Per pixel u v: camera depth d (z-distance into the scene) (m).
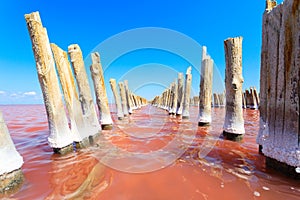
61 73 4.91
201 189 2.81
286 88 2.85
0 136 2.70
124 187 2.89
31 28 3.97
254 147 4.97
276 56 3.02
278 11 2.96
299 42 2.59
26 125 9.39
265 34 3.91
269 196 2.60
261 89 4.26
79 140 5.00
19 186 2.87
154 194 2.68
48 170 3.56
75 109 5.18
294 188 2.77
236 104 5.57
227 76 5.71
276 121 3.09
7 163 2.71
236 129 5.56
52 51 4.77
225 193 2.69
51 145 4.39
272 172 3.22
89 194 2.71
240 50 5.39
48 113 4.34
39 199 2.58
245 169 3.49
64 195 2.68
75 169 3.60
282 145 3.00
